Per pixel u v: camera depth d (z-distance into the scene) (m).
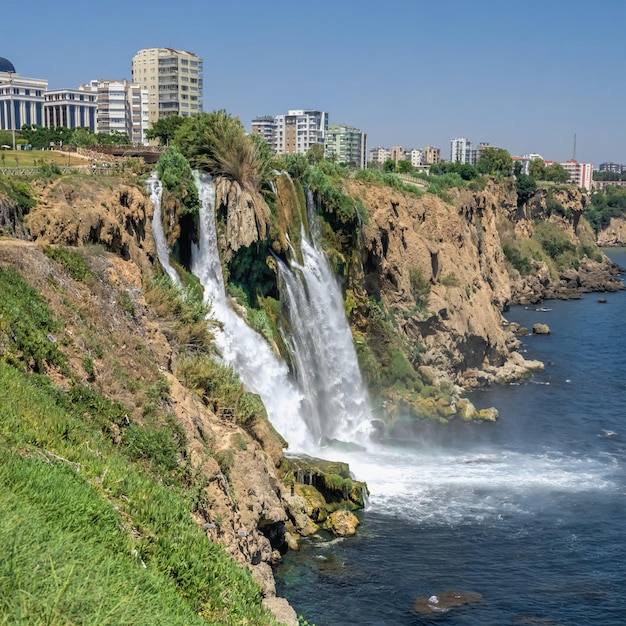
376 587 33.12
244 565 26.64
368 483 45.38
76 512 17.45
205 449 30.06
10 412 21.20
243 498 31.66
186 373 36.34
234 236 50.94
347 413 58.44
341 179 70.69
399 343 68.50
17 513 15.09
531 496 43.94
